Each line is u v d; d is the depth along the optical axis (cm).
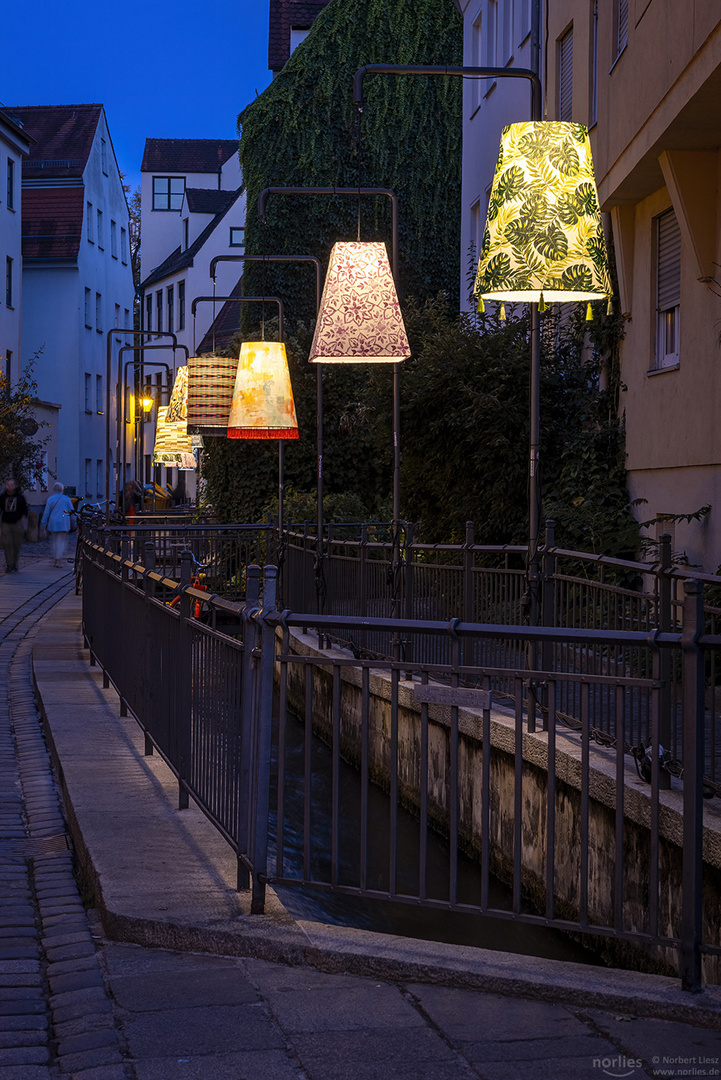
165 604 699
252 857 475
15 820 691
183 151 6712
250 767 495
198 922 460
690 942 398
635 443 1363
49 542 3959
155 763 750
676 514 1250
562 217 657
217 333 5372
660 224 1324
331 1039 371
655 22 1109
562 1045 367
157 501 4297
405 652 910
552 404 1437
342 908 661
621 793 427
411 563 948
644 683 425
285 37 3859
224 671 538
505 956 427
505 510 1430
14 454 3412
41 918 508
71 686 1066
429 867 765
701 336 1171
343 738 1029
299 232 3142
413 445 1508
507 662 574
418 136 3120
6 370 3888
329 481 2389
